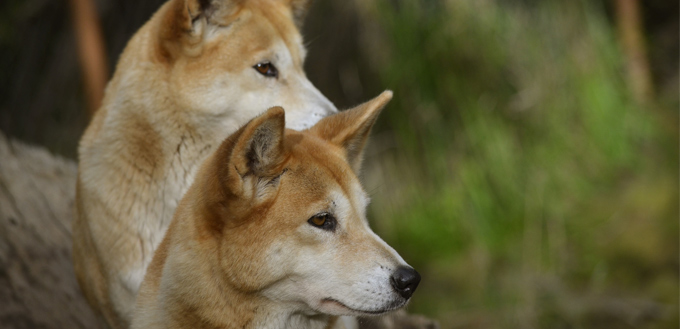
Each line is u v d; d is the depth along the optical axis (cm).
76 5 1193
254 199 468
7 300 762
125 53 690
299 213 476
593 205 1420
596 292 1266
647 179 1472
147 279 530
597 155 1451
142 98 643
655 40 1780
